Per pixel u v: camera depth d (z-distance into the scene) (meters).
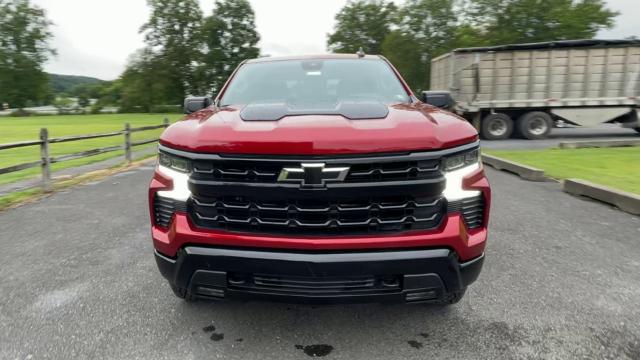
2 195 6.90
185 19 74.81
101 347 2.54
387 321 2.83
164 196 2.47
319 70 3.71
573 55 15.93
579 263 3.82
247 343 2.59
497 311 2.95
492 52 16.12
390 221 2.21
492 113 16.58
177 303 3.10
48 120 44.28
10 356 2.46
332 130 2.19
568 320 2.83
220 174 2.24
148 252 4.20
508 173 8.64
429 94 3.40
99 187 7.60
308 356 2.45
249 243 2.24
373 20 76.62
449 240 2.23
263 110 2.63
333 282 2.24
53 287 3.39
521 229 4.82
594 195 6.15
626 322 2.80
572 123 16.86
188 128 2.51
